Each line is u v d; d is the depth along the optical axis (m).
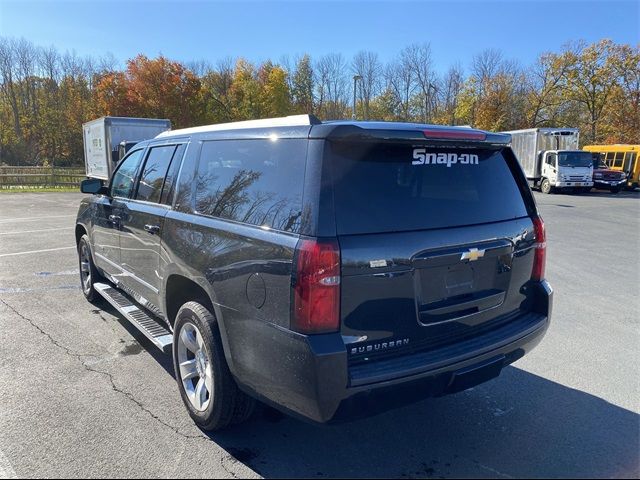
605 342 4.82
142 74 39.88
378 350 2.51
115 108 39.59
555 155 25.38
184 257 3.28
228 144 3.17
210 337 3.00
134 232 4.18
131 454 2.93
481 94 45.19
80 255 6.16
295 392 2.42
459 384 2.74
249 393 2.80
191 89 41.31
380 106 57.19
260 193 2.77
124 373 4.04
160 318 4.09
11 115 55.75
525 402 3.62
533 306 3.39
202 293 3.29
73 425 3.23
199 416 3.19
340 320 2.37
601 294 6.57
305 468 2.83
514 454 2.96
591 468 2.82
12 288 6.62
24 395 3.64
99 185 5.15
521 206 3.32
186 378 3.37
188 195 3.46
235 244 2.79
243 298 2.69
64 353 4.43
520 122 44.44
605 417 3.40
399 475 2.77
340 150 2.51
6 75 55.81
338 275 2.34
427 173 2.79
